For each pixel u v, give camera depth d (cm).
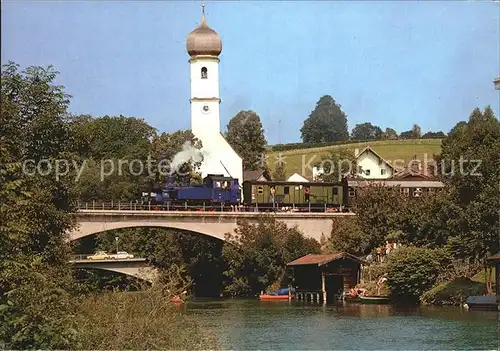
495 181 7656
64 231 5006
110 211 9338
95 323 3797
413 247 8281
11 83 4781
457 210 8125
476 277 7581
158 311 4075
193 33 13450
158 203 10394
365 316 6762
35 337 3178
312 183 11375
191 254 11094
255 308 8019
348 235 9944
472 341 4997
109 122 13350
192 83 13438
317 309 7731
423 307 7388
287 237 10156
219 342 5028
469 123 9488
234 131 16788
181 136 12475
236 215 10269
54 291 3366
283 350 4750
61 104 4909
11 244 3497
